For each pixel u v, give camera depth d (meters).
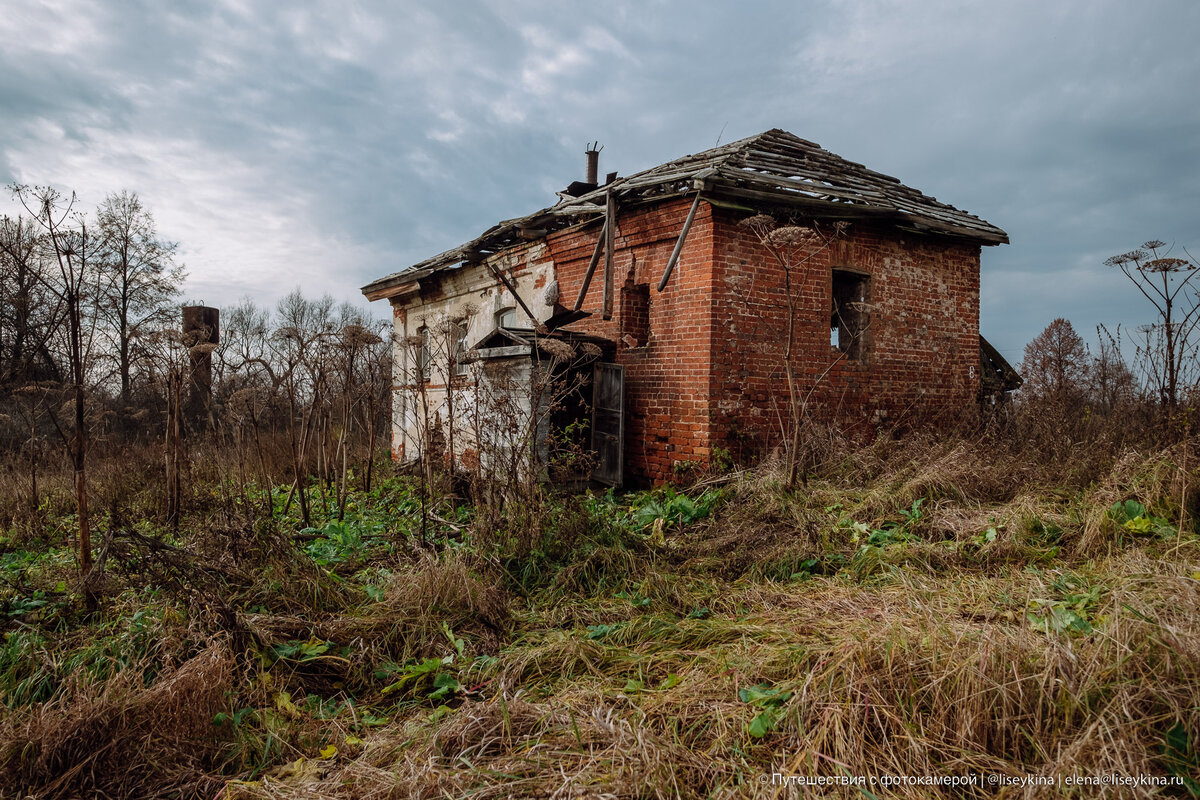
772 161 9.56
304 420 8.16
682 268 8.55
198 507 7.19
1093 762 2.11
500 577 4.72
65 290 4.34
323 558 5.44
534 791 2.28
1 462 10.42
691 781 2.35
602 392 9.05
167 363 6.42
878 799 2.13
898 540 5.22
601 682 3.27
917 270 9.92
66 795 2.33
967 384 10.49
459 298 14.09
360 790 2.38
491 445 6.31
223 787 2.48
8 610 4.02
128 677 2.86
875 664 2.75
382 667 3.52
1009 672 2.52
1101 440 6.82
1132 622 2.71
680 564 5.16
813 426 7.99
